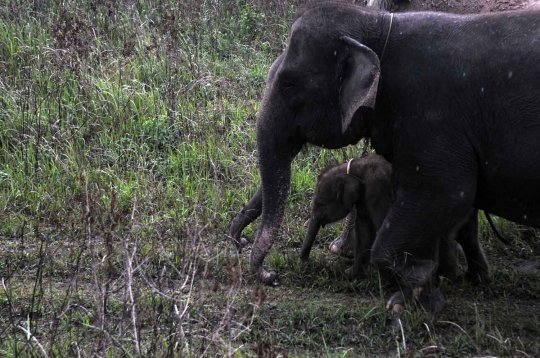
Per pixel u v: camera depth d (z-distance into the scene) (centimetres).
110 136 888
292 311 603
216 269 625
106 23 1063
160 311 527
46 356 473
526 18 557
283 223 762
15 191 802
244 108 952
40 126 881
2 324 568
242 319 523
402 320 582
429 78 564
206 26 1137
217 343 495
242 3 1216
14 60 1010
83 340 533
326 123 597
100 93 933
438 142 564
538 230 756
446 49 563
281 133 608
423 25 575
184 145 868
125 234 667
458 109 560
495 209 595
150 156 862
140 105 933
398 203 588
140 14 1159
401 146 577
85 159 834
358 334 573
